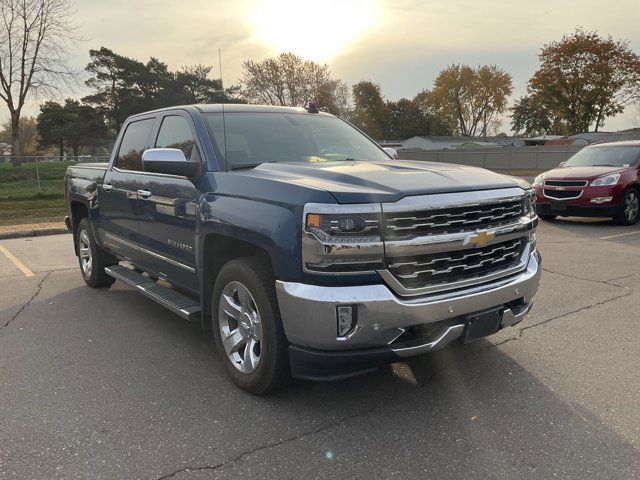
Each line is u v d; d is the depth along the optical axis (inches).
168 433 127.2
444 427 128.0
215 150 162.2
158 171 158.1
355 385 150.7
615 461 112.7
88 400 144.8
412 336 128.5
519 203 146.3
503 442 120.9
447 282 130.3
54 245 416.5
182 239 168.4
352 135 204.5
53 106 2659.9
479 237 132.2
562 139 1866.4
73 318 217.5
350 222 118.0
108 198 224.1
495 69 2989.7
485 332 139.1
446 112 3127.5
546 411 134.4
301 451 118.8
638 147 476.7
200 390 149.9
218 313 154.0
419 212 123.6
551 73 2075.5
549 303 223.1
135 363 170.1
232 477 110.0
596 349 173.3
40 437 126.0
